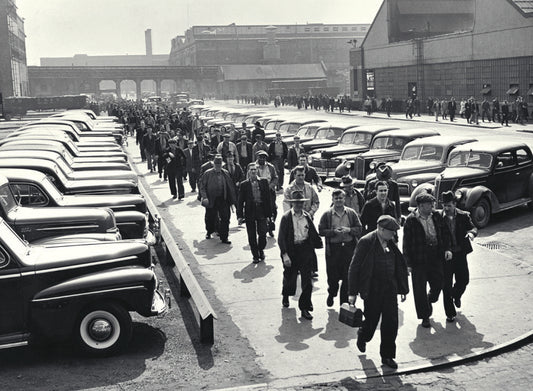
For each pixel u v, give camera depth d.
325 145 24.92
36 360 8.41
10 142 17.80
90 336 8.38
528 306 9.84
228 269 12.46
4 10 83.25
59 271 8.34
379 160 19.78
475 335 8.80
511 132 38.44
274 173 15.00
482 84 52.28
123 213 12.09
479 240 14.10
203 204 14.54
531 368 7.91
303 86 122.12
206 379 7.73
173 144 20.89
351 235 9.64
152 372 7.95
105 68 133.00
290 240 9.64
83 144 23.00
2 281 8.12
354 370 7.89
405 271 7.91
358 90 72.25
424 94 60.41
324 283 11.41
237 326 9.45
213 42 140.25
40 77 130.12
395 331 7.84
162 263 13.15
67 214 10.76
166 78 135.25
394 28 65.19
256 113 41.91
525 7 46.91
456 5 67.75
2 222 8.66
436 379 7.65
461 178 15.23
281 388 7.47
